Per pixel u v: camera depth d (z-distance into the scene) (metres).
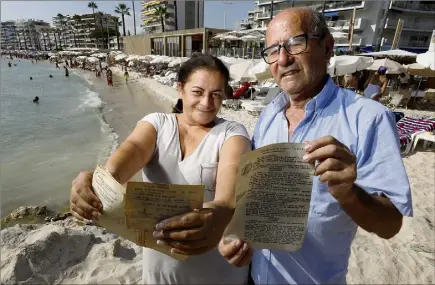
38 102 24.39
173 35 49.84
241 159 1.09
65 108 21.72
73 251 3.88
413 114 13.41
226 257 1.34
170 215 1.01
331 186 1.07
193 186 0.98
